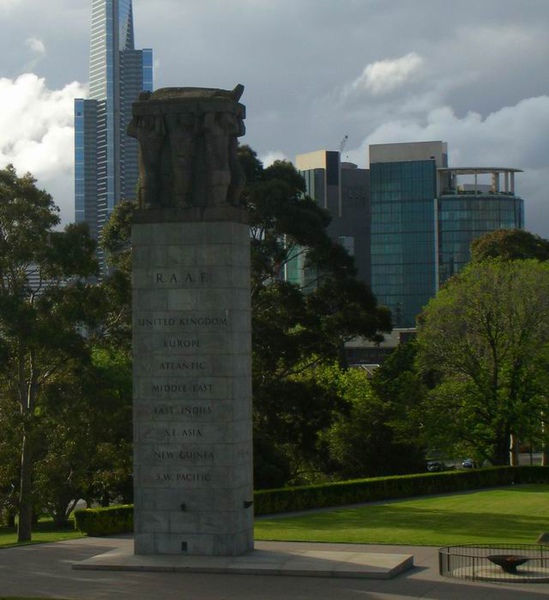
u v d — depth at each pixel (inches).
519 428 3176.7
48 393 2379.4
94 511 2039.9
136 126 1589.6
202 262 1536.7
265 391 3134.8
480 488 3026.6
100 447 2472.9
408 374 3230.8
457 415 3171.8
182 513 1531.7
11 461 2508.6
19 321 2285.9
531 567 1503.4
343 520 2262.6
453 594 1322.6
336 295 3284.9
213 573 1460.4
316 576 1435.8
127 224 3174.2
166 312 1541.6
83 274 2426.2
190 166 1563.7
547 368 3144.7
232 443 1520.7
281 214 3169.3
